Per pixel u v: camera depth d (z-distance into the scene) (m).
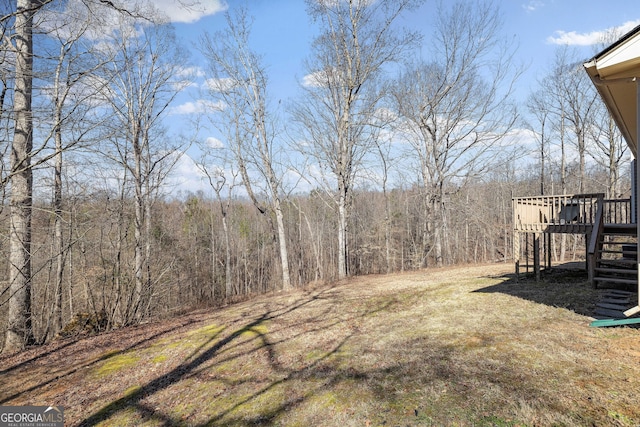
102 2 7.47
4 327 8.47
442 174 18.88
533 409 3.10
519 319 5.83
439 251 18.42
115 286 11.30
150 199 14.81
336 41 15.39
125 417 4.27
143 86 14.38
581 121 20.20
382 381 4.20
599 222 7.29
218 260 22.52
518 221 9.11
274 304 10.59
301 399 4.10
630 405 3.00
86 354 6.96
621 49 3.74
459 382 3.84
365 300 9.41
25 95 7.23
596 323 5.02
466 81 17.77
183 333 8.09
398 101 18.16
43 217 8.20
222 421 3.87
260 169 16.56
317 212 27.47
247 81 16.08
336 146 16.88
